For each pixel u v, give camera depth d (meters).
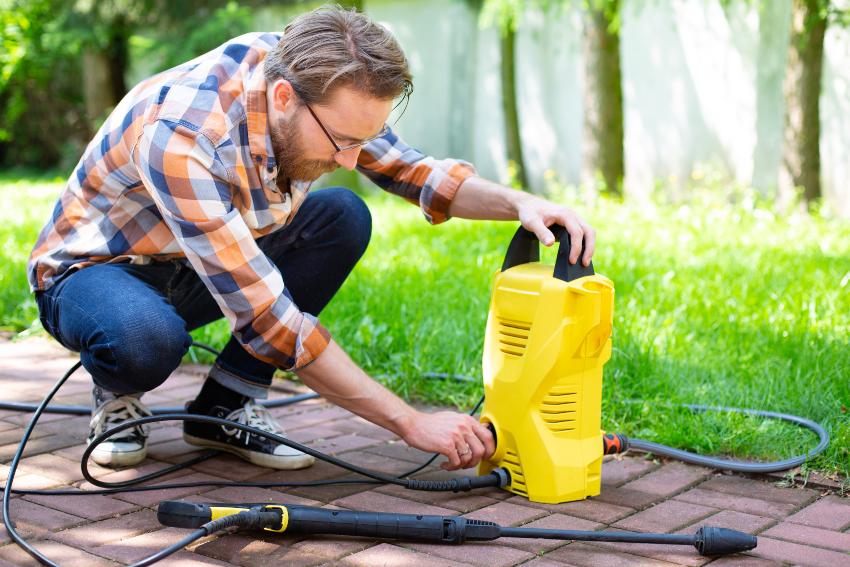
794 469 2.21
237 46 1.87
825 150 8.23
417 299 3.83
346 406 1.86
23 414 2.64
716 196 7.95
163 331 1.89
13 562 1.64
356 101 1.69
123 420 2.20
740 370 2.93
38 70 13.61
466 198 2.17
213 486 2.09
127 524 1.84
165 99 1.79
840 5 7.47
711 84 8.91
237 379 2.23
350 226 2.24
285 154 1.81
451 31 10.67
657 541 1.72
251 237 1.79
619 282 4.15
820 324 3.35
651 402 2.67
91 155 2.00
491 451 2.00
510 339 2.02
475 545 1.77
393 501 2.01
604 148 8.17
